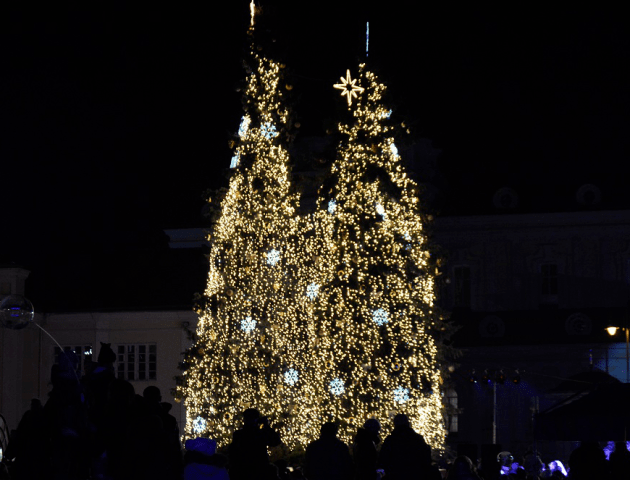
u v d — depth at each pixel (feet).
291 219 118.52
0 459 69.26
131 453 39.93
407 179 119.14
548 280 199.72
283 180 118.52
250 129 119.55
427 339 117.08
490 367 188.34
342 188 116.06
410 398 114.32
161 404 51.03
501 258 201.16
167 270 194.90
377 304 115.03
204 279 191.62
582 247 199.00
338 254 115.14
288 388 115.65
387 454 57.72
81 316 187.83
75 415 49.78
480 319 194.49
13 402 176.96
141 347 186.50
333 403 113.70
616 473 64.95
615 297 196.54
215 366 117.08
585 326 187.83
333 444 61.41
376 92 118.21
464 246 202.90
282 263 117.91
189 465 43.60
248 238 117.80
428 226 122.21
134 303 188.44
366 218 115.03
